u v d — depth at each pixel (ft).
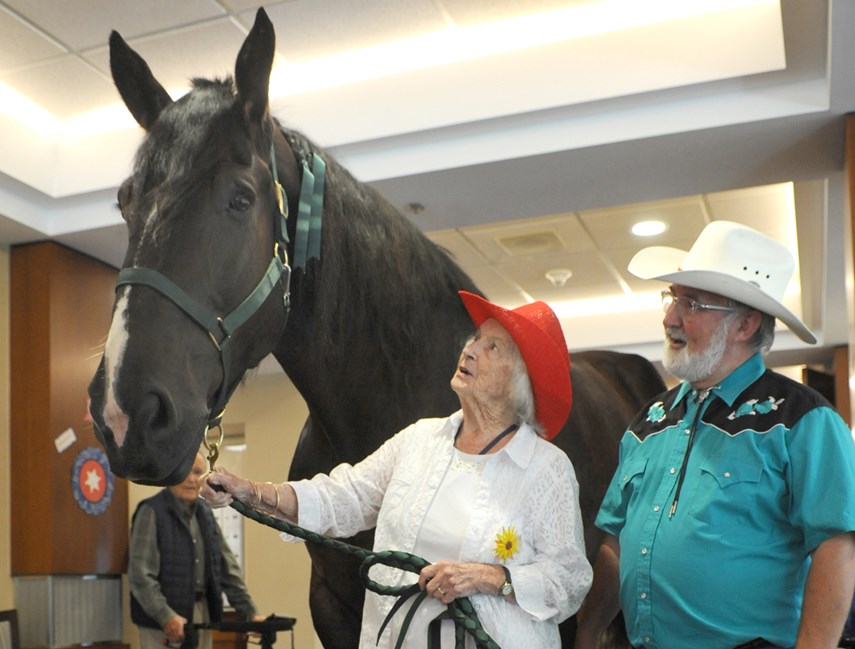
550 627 5.21
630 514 5.82
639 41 13.38
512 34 13.88
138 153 5.37
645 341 26.81
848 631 12.12
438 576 4.82
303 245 5.97
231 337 5.23
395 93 14.35
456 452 5.42
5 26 13.16
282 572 26.35
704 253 6.10
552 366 5.43
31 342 17.37
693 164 14.69
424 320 6.71
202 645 15.98
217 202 5.20
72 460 17.44
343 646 7.18
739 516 5.28
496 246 21.31
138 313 4.87
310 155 6.26
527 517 5.19
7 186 15.94
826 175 15.15
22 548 16.96
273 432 27.07
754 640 5.16
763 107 13.23
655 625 5.42
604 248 21.62
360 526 5.67
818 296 23.45
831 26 10.94
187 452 4.77
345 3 12.82
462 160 14.42
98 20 13.03
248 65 5.53
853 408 14.56
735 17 13.07
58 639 16.78
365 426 6.55
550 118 13.99
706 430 5.60
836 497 5.02
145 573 15.16
